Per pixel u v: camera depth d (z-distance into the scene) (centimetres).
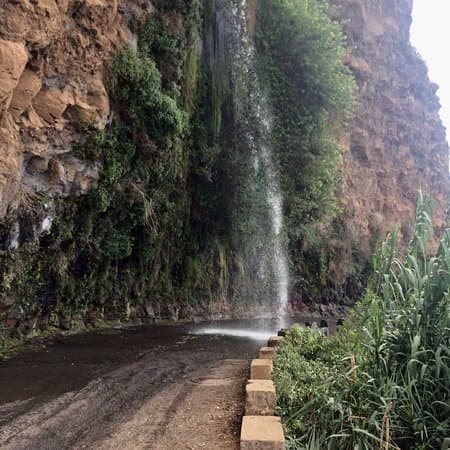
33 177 1153
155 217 1697
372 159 4647
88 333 1380
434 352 583
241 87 2361
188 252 2083
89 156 1298
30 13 1007
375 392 588
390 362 613
